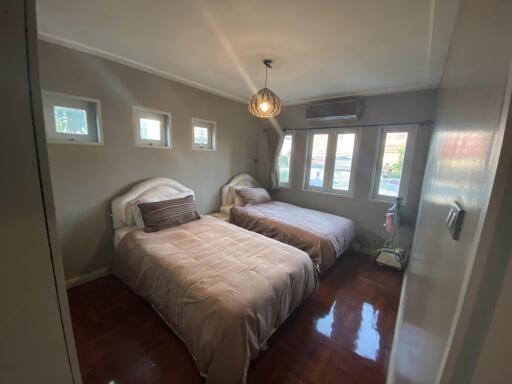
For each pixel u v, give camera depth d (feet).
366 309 6.85
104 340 5.39
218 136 11.60
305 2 4.60
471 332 1.36
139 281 6.32
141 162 8.75
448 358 1.48
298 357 5.14
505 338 1.25
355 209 11.19
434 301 2.37
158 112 9.04
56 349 1.51
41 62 6.22
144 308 6.47
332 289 7.85
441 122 5.20
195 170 10.77
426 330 2.53
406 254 9.59
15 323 1.31
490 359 1.30
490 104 1.53
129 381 4.49
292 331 5.89
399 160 9.98
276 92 11.03
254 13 5.02
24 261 1.31
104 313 6.27
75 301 6.75
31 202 1.31
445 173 3.10
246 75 8.89
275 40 6.17
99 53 7.13
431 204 4.17
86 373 4.63
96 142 7.51
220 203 12.25
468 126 2.14
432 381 1.92
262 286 4.89
